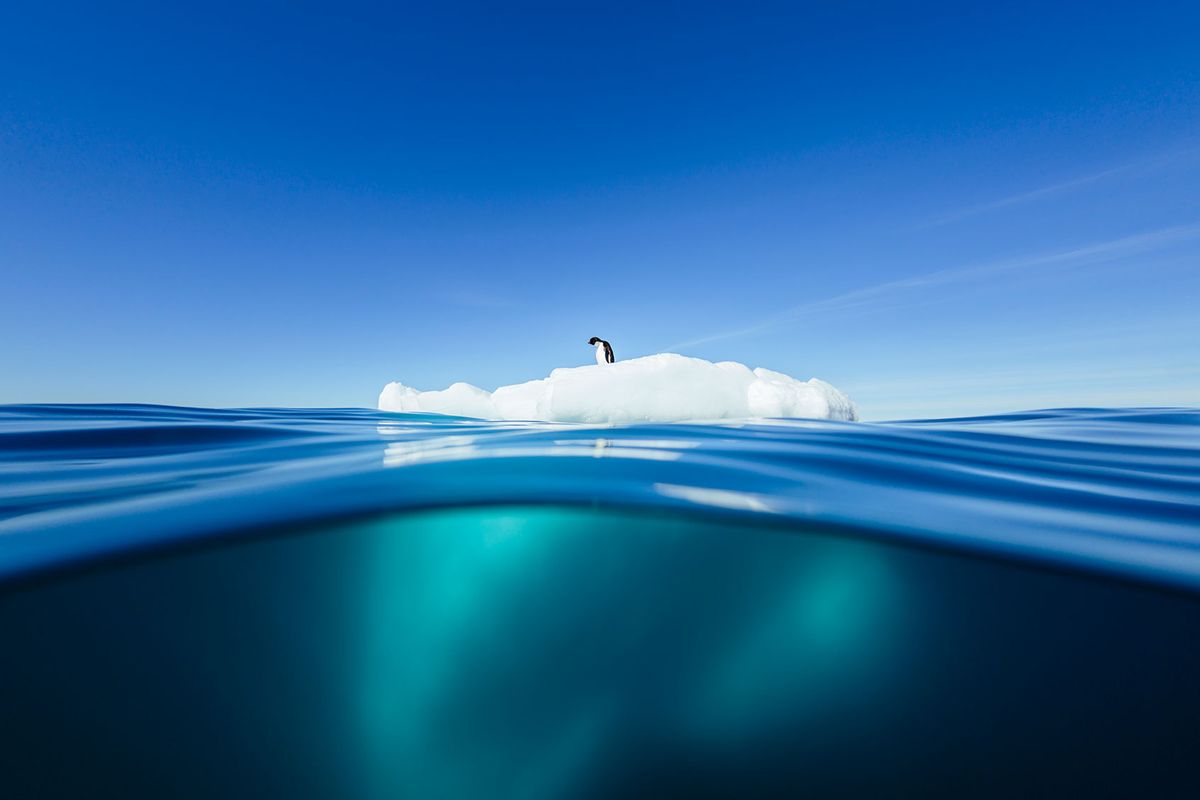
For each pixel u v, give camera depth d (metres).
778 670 2.08
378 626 2.19
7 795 1.39
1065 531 2.75
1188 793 1.45
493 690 2.02
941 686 1.92
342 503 2.84
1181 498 3.38
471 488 3.19
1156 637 2.00
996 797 1.51
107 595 1.96
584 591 2.43
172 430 5.43
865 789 1.61
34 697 1.62
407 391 11.90
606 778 1.74
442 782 1.71
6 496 2.92
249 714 1.77
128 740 1.60
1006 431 6.55
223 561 2.25
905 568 2.48
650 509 2.94
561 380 9.30
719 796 1.65
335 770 1.69
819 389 9.98
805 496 3.25
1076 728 1.68
